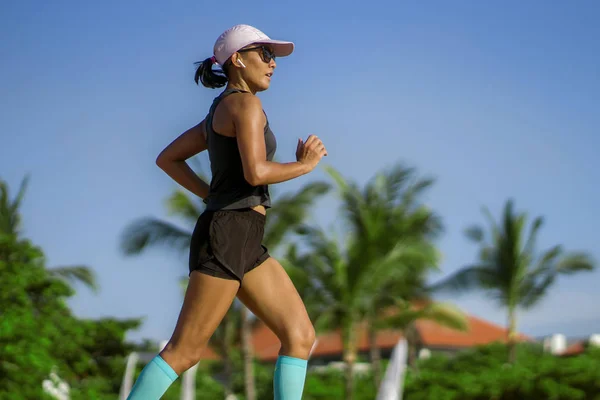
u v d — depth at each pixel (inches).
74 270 1455.5
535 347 2161.7
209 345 1620.3
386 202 1368.1
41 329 1135.6
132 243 1320.1
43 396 999.0
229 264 158.7
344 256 1373.0
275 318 164.1
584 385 1450.5
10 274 1089.4
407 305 1469.0
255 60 167.6
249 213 163.0
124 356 1401.3
